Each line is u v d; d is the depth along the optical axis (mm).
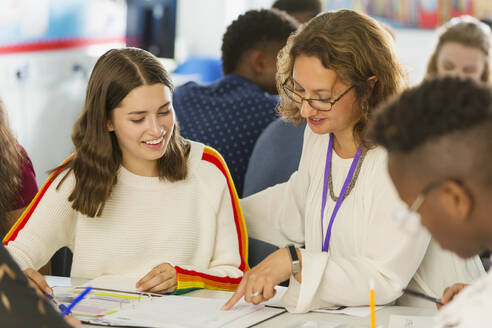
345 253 1509
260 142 2150
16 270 911
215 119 2398
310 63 1395
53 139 3717
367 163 1487
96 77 1624
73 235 1751
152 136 1594
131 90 1572
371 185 1466
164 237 1710
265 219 1856
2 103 2068
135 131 1595
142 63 1600
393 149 850
